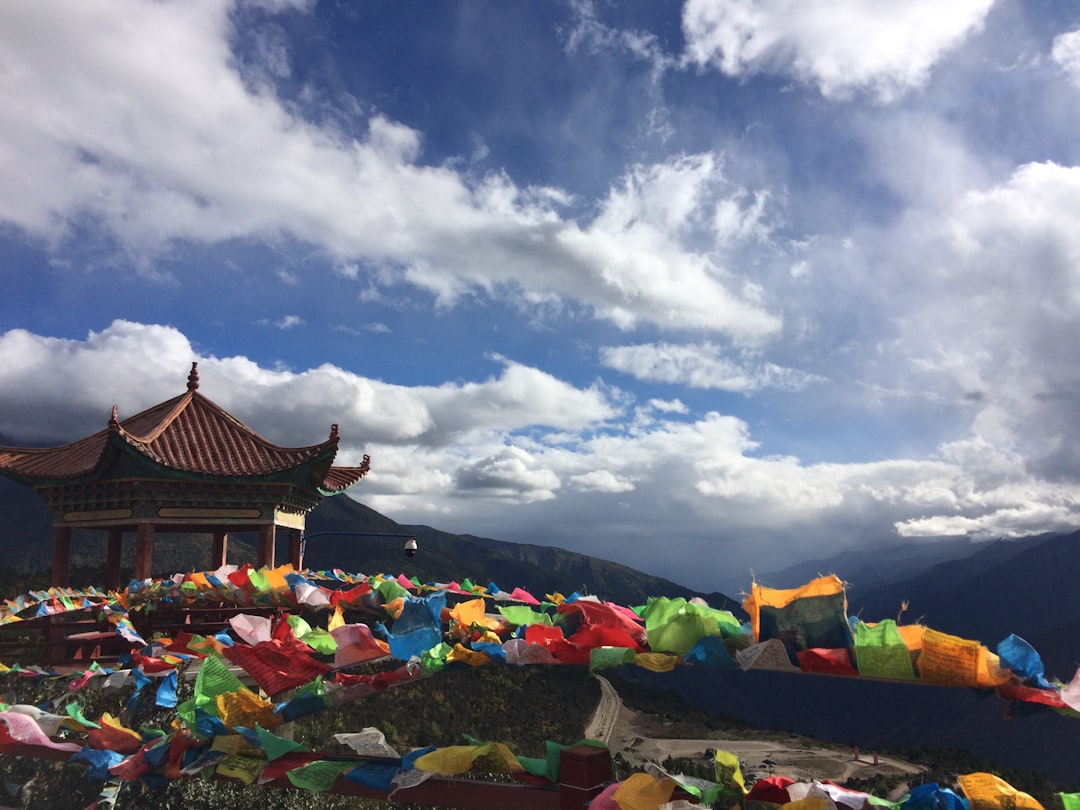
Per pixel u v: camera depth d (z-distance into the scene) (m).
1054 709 3.36
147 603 11.41
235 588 8.90
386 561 119.19
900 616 3.79
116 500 17.69
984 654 3.52
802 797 3.76
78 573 31.97
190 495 17.52
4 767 10.66
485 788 4.74
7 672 8.77
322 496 20.56
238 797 11.58
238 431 19.62
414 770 4.86
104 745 6.38
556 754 4.68
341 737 5.40
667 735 53.66
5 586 28.42
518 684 40.53
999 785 3.61
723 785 4.03
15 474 19.03
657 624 4.33
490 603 7.62
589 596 5.23
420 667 5.39
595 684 65.31
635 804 4.01
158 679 8.07
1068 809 3.56
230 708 5.72
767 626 4.00
